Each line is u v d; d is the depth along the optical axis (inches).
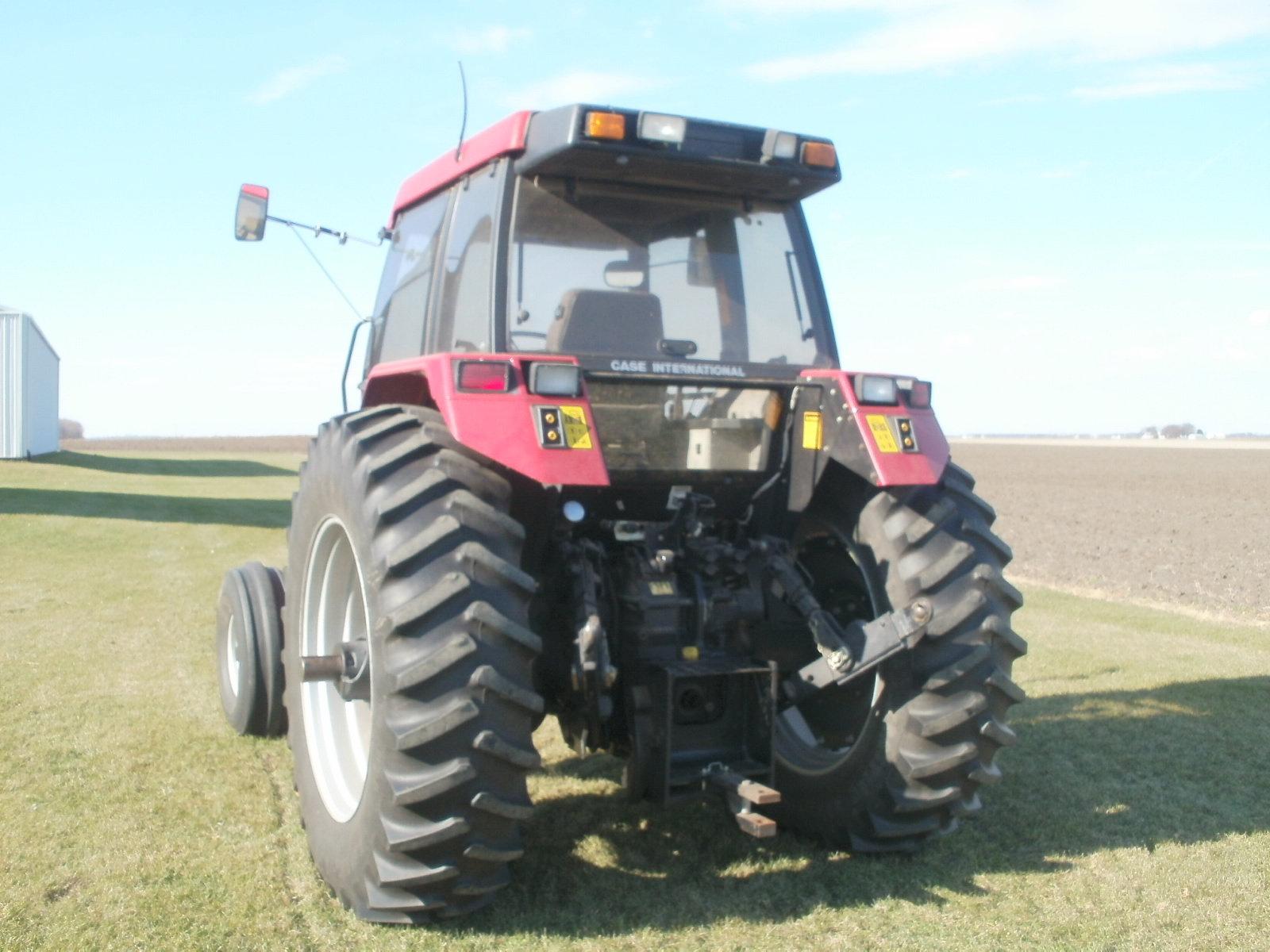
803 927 129.5
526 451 121.4
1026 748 209.2
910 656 138.8
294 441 3368.6
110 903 132.9
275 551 519.8
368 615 124.9
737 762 145.0
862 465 139.9
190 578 419.8
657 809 171.2
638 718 141.9
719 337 154.8
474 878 123.6
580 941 124.6
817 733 160.6
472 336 147.7
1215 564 576.1
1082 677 275.3
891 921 131.6
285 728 206.5
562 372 125.5
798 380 150.6
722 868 147.9
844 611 156.7
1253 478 1614.2
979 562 140.9
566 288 145.9
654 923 129.6
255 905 133.0
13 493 782.5
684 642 148.0
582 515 141.3
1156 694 254.8
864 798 143.3
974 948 124.6
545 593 148.0
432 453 129.6
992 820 169.8
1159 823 168.9
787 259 161.5
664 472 150.4
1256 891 143.1
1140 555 618.5
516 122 142.3
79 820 161.0
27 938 123.3
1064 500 1148.5
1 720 213.3
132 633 306.0
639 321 149.3
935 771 136.9
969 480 153.7
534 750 120.6
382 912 127.0
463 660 117.0
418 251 173.2
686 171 144.9
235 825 160.4
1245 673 281.1
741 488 157.2
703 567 150.6
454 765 117.2
